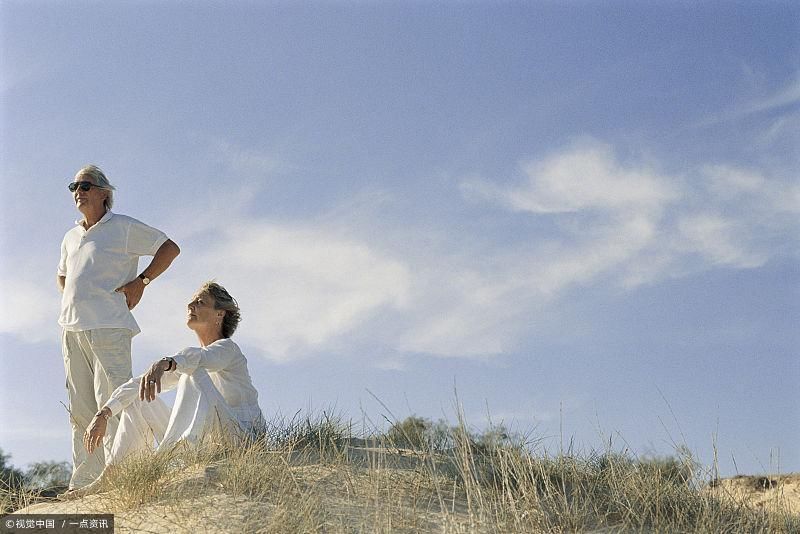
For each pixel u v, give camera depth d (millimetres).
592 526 5391
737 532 5383
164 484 5473
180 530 4918
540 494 5695
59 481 6633
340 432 6457
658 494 5652
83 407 6883
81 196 7129
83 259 6980
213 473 5559
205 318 6609
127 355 6938
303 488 5453
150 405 6219
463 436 5652
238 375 6430
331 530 4941
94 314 6848
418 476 5812
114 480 5613
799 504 5898
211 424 5945
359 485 5602
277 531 4863
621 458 6168
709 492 5816
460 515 5348
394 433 6402
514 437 6094
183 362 5973
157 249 7211
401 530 5047
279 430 6367
